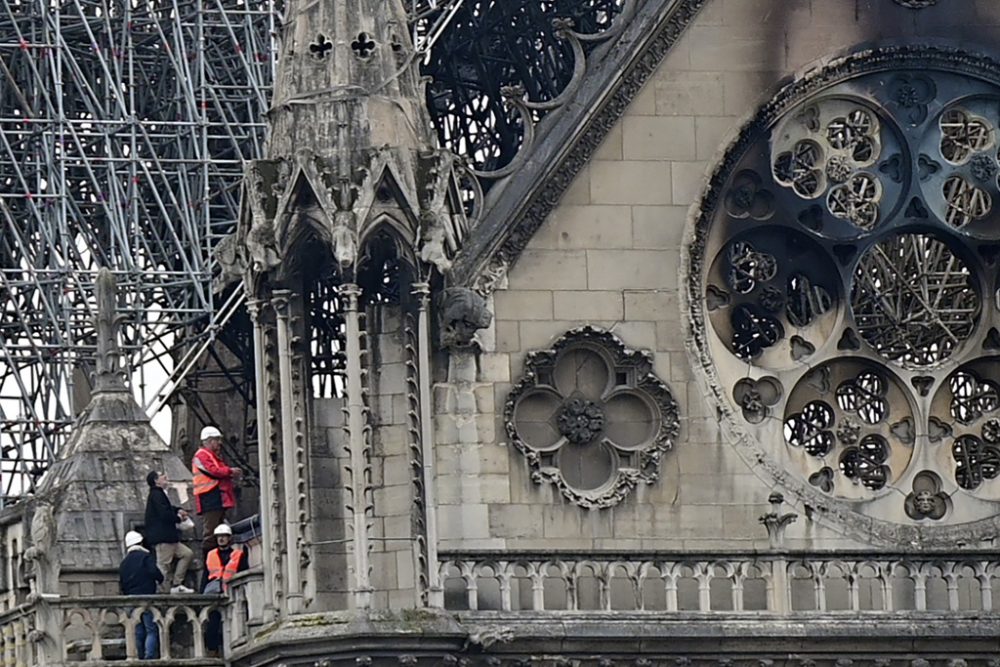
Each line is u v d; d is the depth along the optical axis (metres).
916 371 170.00
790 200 169.75
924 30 171.25
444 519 164.50
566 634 162.12
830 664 164.38
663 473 166.50
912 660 164.62
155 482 171.62
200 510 170.75
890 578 165.38
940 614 165.00
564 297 166.75
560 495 165.50
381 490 162.38
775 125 169.88
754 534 166.88
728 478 167.00
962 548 167.12
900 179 171.12
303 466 162.12
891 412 169.88
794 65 170.00
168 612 166.12
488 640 161.25
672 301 167.75
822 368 169.62
